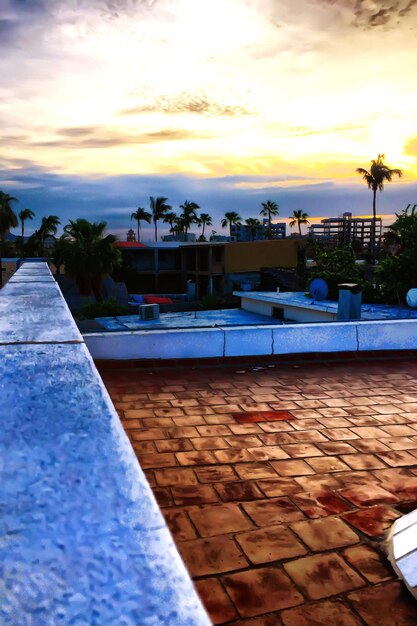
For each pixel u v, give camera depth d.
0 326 1.87
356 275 22.52
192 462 3.27
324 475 3.09
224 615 1.87
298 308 22.08
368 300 20.92
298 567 2.16
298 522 2.53
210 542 2.35
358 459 3.33
